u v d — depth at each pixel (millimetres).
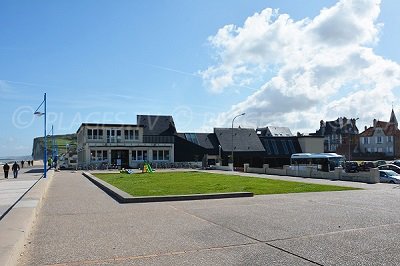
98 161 56875
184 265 6316
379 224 9883
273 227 9508
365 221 10328
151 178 30844
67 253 7105
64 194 18516
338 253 6992
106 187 20422
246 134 69438
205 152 64625
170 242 7953
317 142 71062
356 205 13883
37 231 9195
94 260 6641
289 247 7461
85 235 8703
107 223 10281
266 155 67812
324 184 24562
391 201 15242
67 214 11945
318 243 7781
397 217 11016
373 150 92062
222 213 11945
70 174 41438
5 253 5875
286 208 13062
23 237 7422
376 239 8117
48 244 7816
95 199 16266
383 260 6520
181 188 20703
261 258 6699
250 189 20328
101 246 7637
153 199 15242
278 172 38250
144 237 8445
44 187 19500
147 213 12094
